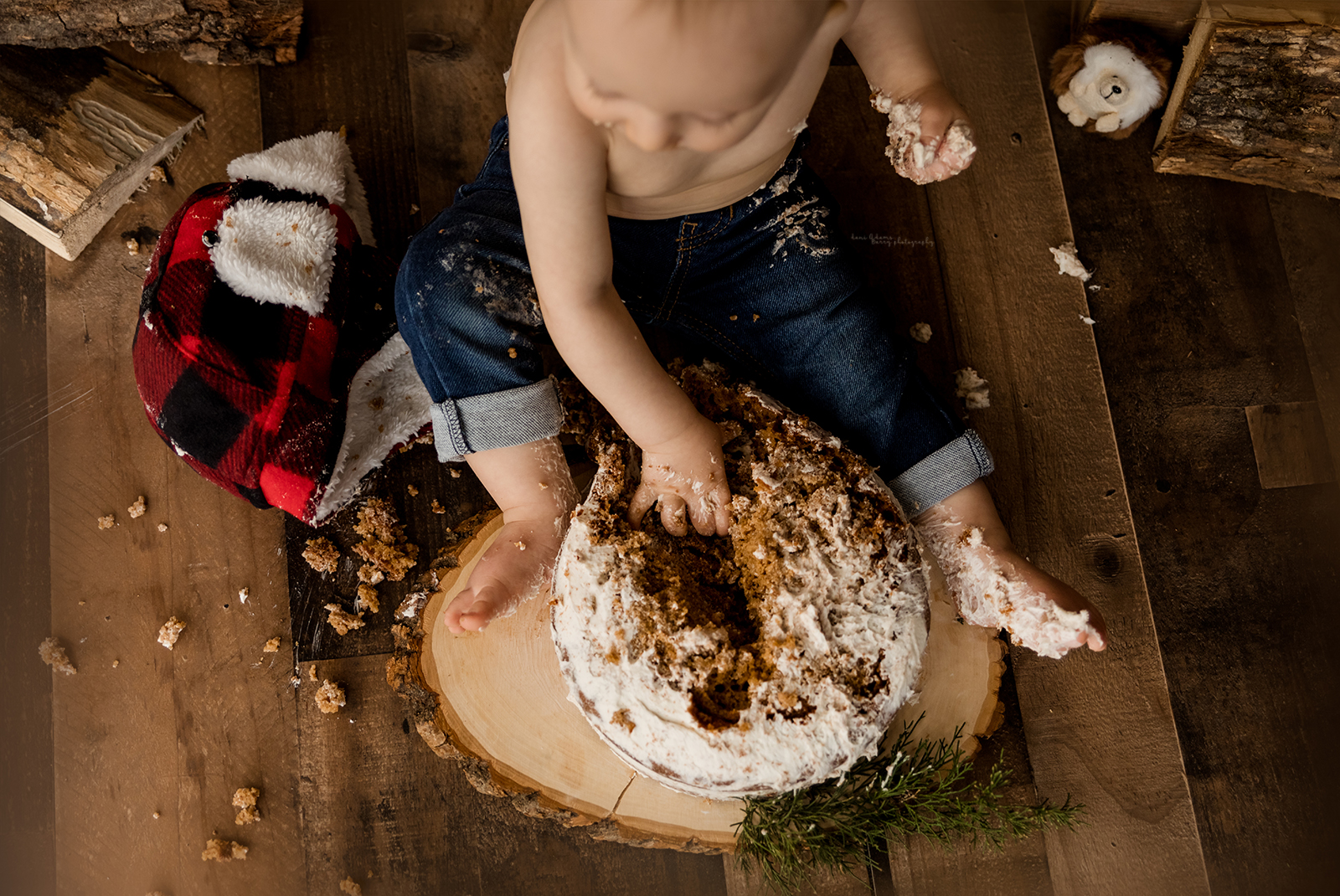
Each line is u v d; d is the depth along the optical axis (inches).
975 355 42.9
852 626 36.6
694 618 36.6
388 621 41.1
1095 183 43.8
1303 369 43.0
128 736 40.9
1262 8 40.5
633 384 34.7
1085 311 43.2
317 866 40.4
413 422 41.2
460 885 40.5
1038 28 44.7
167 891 40.4
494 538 38.2
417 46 43.9
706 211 36.3
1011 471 42.3
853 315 38.6
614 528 37.0
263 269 39.5
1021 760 40.9
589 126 31.5
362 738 40.8
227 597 41.3
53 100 41.8
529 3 44.5
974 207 43.6
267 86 43.5
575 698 36.6
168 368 39.0
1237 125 41.7
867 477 37.5
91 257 42.9
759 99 29.8
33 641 41.3
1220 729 41.1
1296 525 42.2
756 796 37.3
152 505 41.8
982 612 38.2
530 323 37.6
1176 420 42.7
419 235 38.1
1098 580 41.8
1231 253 43.6
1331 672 41.4
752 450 38.0
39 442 42.1
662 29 28.6
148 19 41.4
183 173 43.1
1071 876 40.6
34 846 40.6
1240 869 40.6
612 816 39.0
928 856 40.6
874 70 35.5
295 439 39.5
